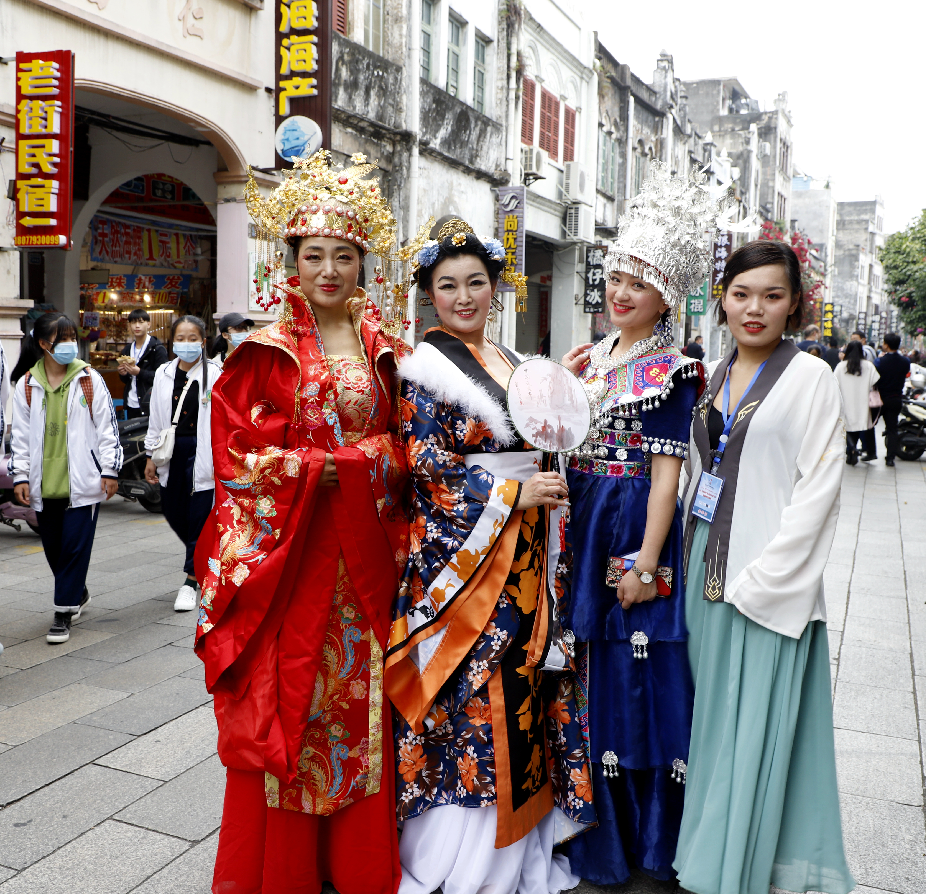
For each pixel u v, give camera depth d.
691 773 2.23
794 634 2.10
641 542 2.32
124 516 7.14
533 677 2.26
